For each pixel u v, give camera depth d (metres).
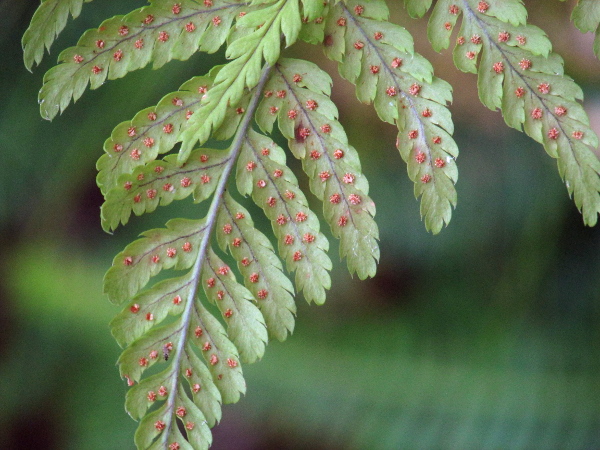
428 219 0.31
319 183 0.31
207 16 0.32
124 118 0.37
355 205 0.31
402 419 0.37
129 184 0.31
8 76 0.36
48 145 0.37
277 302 0.32
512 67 0.31
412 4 0.31
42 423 0.37
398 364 0.37
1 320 0.37
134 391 0.31
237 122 0.32
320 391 0.37
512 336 0.37
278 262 0.32
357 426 0.37
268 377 0.37
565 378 0.37
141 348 0.31
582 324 0.37
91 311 0.37
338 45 0.31
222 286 0.32
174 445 0.31
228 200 0.32
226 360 0.31
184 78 0.37
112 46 0.31
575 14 0.31
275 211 0.32
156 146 0.31
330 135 0.31
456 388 0.37
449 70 0.37
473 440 0.36
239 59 0.31
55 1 0.31
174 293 0.32
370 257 0.31
